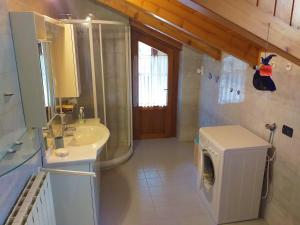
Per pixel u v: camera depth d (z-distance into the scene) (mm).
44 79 1692
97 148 2182
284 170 2307
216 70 3754
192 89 4477
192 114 4625
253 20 1631
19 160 1286
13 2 1628
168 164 3807
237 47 2535
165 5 2402
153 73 4512
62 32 2455
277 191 2418
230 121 3367
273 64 2377
